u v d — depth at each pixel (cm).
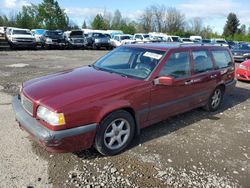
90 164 364
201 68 541
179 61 484
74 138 338
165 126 509
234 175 362
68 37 2544
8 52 1870
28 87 392
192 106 537
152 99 428
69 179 329
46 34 2430
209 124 537
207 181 344
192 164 381
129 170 356
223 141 462
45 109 333
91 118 350
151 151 409
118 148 395
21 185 312
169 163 379
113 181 332
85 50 2545
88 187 317
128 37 2934
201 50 548
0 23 5491
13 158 364
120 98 378
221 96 630
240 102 714
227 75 630
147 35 3161
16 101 413
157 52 468
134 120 414
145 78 423
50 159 368
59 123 324
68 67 1203
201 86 540
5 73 954
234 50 1858
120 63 481
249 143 461
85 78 411
